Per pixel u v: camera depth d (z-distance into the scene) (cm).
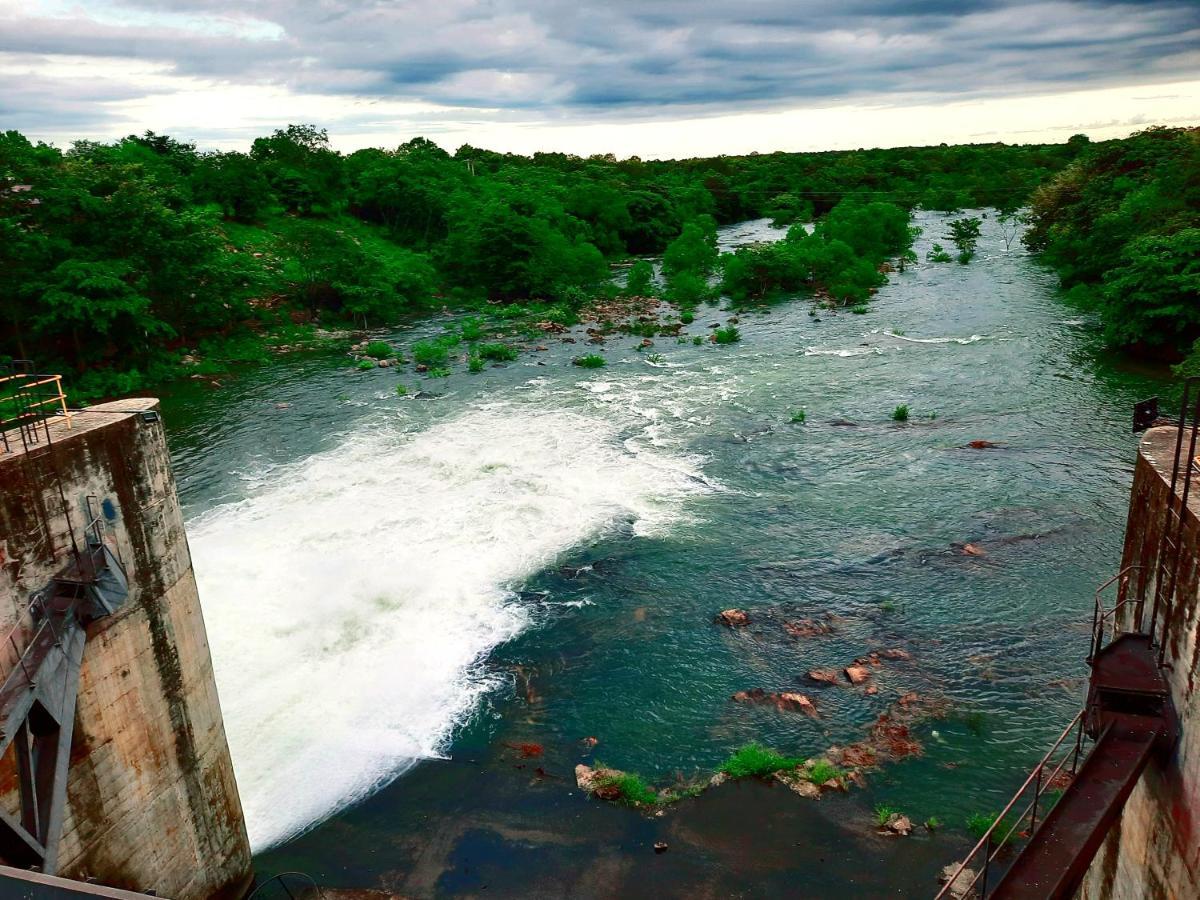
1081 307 6047
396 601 2642
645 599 2653
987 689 2175
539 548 2967
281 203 9525
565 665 2355
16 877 483
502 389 4853
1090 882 1341
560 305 7338
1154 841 1051
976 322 5922
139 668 1407
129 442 1379
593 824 1819
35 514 1200
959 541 2903
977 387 4500
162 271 5569
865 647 2372
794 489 3388
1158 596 1067
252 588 2708
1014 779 1878
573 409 4422
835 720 2097
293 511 3281
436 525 3134
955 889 1599
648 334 6128
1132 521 1203
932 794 1847
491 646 2442
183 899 1516
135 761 1402
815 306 6856
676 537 3031
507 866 1722
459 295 8038
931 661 2295
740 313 6819
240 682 2262
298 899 1658
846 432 3972
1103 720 1024
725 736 2067
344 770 1986
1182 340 4550
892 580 2698
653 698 2211
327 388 5016
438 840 1791
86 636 1287
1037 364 4825
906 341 5547
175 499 1509
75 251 5244
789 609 2569
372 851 1767
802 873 1672
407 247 9612
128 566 1379
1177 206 5569
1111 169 7712
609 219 11181
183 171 9106
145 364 5344
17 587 1174
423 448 3912
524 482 3503
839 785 1877
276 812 1869
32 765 1113
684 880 1670
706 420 4200
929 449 3712
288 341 6225
